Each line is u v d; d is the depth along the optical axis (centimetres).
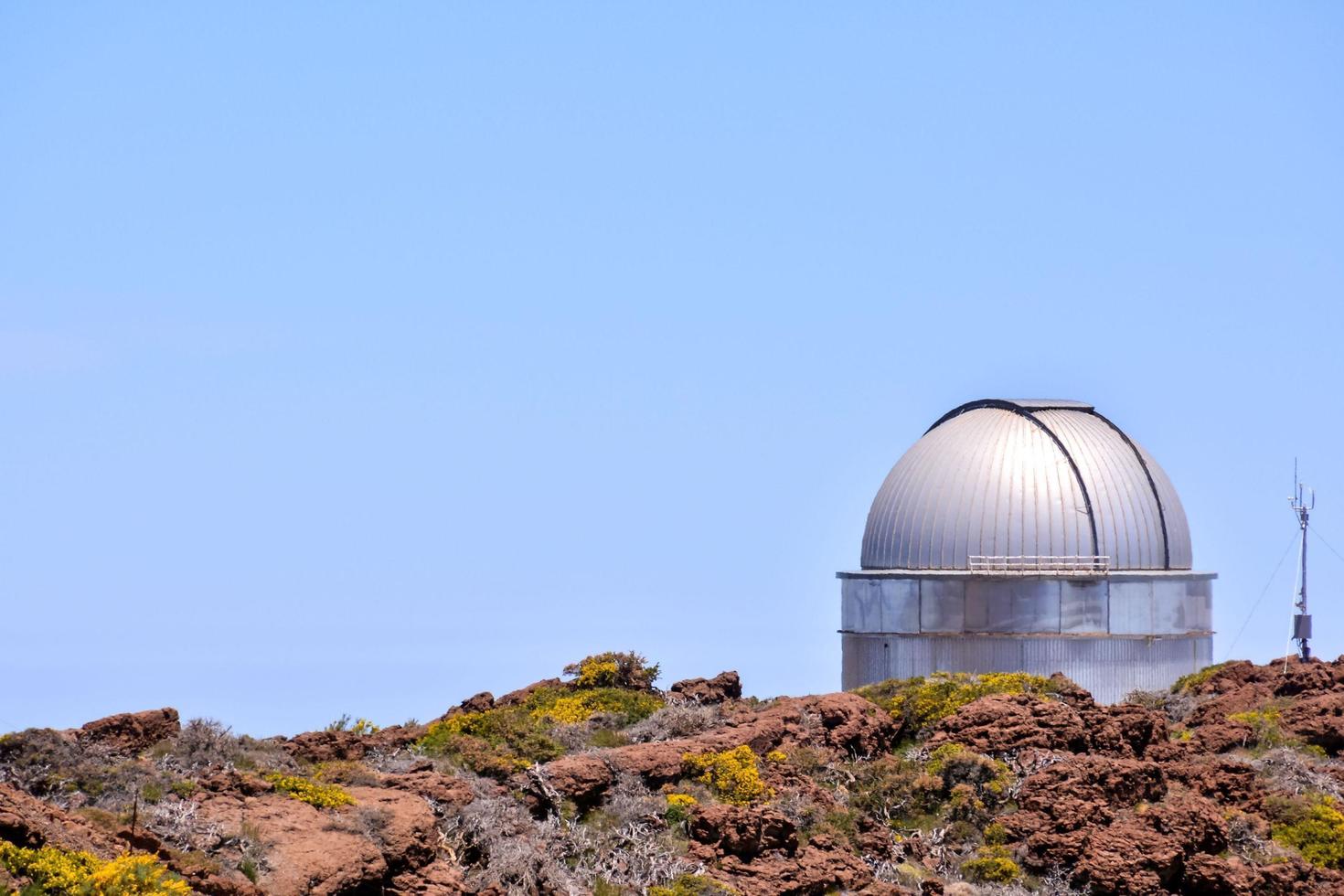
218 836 4434
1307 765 6119
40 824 4172
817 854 5212
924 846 5500
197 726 5031
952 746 5828
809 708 6056
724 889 4941
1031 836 5478
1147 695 7069
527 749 5556
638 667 6662
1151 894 5325
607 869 4978
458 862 4762
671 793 5381
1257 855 5578
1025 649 7275
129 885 4028
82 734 4903
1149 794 5666
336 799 4694
